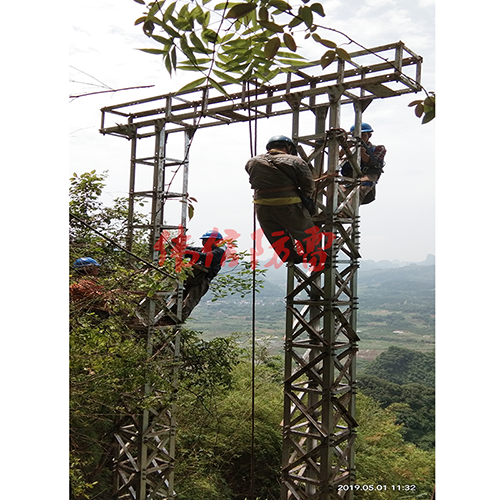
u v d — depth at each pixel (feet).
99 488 32.60
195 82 10.33
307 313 27.07
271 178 22.79
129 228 31.76
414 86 23.75
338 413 25.85
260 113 27.40
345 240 26.02
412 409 75.66
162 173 31.35
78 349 22.30
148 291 25.54
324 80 25.89
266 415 56.44
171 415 31.48
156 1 9.18
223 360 36.70
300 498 25.96
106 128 32.73
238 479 52.90
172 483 31.45
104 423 34.68
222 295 31.37
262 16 9.07
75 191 29.50
